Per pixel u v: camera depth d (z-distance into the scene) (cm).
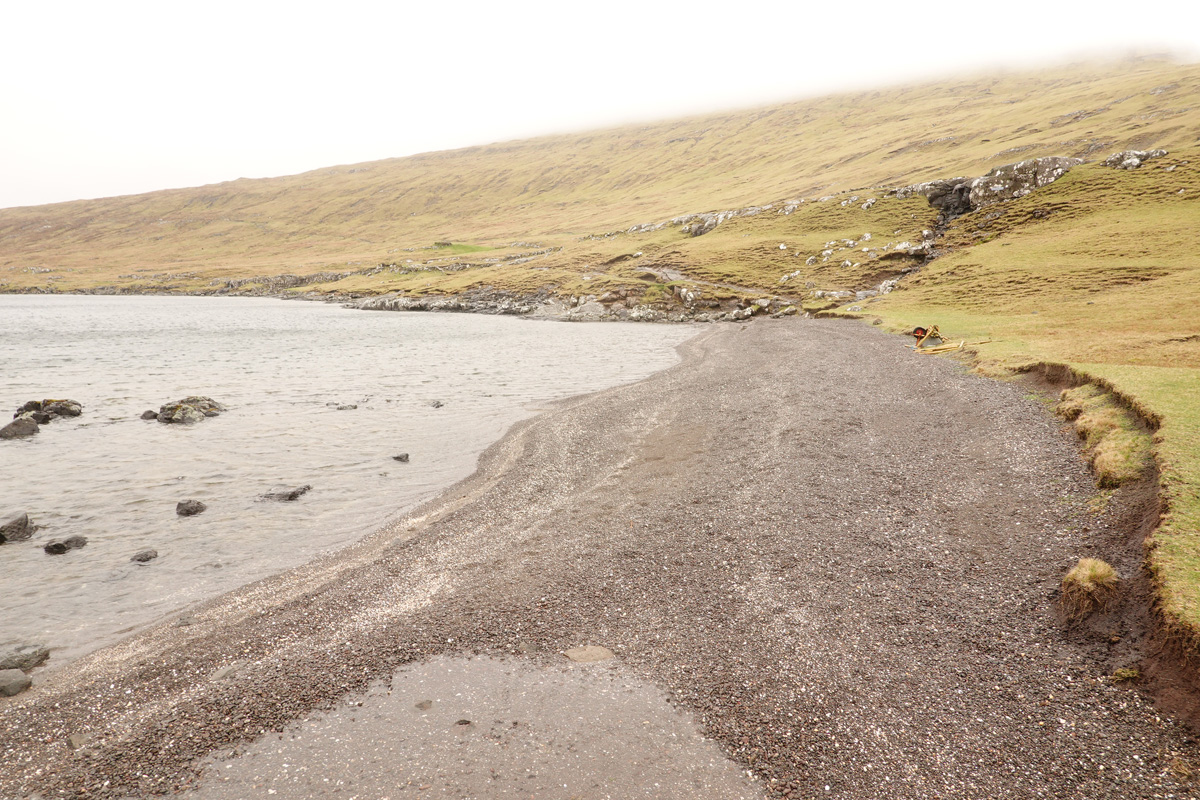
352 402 3325
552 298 10850
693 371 4138
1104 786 689
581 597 1185
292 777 747
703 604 1136
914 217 10831
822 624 1044
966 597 1089
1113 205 8106
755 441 2217
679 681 919
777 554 1317
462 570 1330
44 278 19075
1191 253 5853
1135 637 884
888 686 880
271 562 1433
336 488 1958
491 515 1670
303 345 6303
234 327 8350
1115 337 3400
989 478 1602
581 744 795
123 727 850
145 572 1380
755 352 4872
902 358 3762
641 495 1767
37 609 1214
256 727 841
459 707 874
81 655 1049
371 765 764
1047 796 684
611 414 2880
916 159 16288
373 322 9400
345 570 1355
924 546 1291
